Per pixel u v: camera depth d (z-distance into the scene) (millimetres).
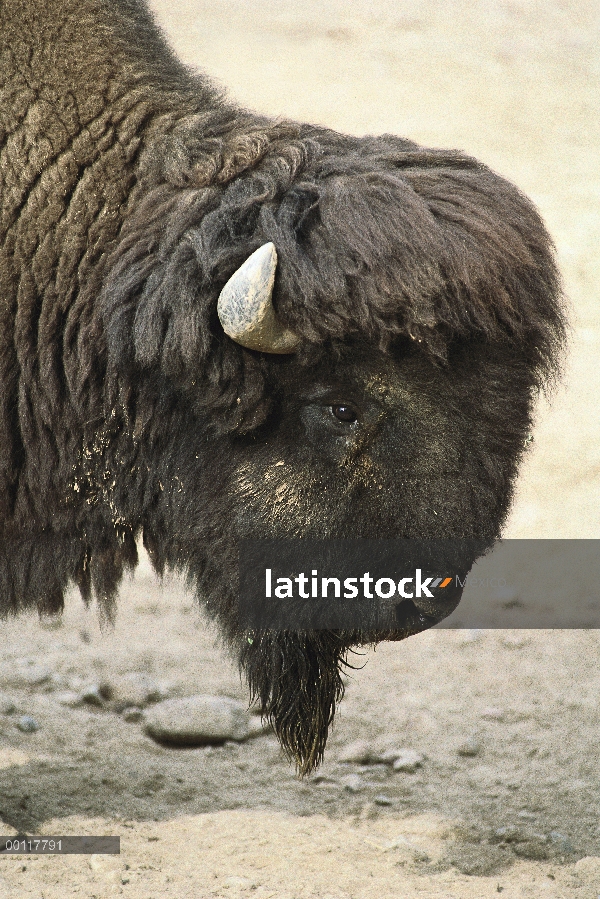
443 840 15531
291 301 11562
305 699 14414
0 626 20344
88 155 13398
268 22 51250
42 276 13336
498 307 11719
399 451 12188
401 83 45312
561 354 14508
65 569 14930
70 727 17969
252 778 16984
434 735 17828
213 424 12883
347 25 51281
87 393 13406
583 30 51625
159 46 14719
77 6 13938
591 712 18422
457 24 52000
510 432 12109
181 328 12016
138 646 19875
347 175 12320
